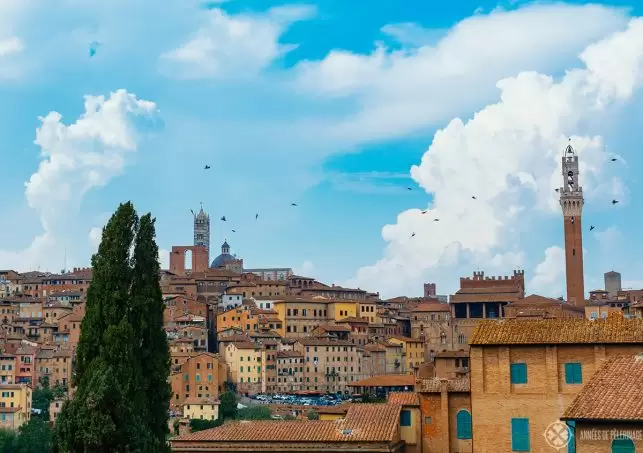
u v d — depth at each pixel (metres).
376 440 100.12
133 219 87.00
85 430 78.06
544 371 96.50
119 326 82.25
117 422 79.00
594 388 70.88
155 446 81.50
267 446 102.69
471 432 103.00
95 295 84.50
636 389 69.31
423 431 105.94
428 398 106.31
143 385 82.75
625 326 96.12
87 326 83.62
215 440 104.00
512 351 97.81
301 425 106.00
